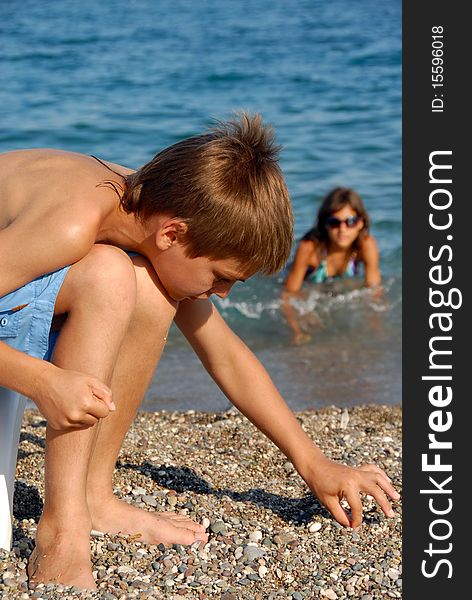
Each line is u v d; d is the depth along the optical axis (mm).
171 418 3742
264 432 2602
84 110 10656
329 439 3385
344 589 2225
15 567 2145
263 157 2232
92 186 2182
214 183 2133
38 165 2268
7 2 18188
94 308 2080
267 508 2693
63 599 1996
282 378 4625
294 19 16922
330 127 10305
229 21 16688
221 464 3055
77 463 2105
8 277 2080
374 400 4285
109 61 13297
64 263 2094
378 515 2672
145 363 2365
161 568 2215
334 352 5078
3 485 2203
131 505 2494
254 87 11938
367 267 6449
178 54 13789
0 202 2230
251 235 2160
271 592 2170
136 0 18562
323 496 2520
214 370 2586
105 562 2219
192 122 10227
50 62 13156
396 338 5344
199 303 2516
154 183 2188
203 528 2477
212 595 2117
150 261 2271
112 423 2402
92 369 2066
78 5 17969
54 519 2115
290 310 5852
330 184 8453
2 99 11070
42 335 2139
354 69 13008
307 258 6301
